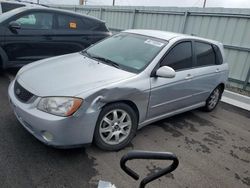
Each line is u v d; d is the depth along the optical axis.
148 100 3.48
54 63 3.71
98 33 6.92
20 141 3.20
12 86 3.40
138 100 3.33
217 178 3.07
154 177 1.52
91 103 2.85
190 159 3.38
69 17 6.45
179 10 8.70
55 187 2.53
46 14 6.07
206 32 8.02
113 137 3.26
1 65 5.69
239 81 7.28
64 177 2.68
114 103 3.12
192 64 4.30
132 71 3.45
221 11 7.54
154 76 3.52
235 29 7.28
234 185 2.99
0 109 4.03
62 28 6.33
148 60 3.61
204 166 3.27
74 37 6.50
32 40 5.86
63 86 2.92
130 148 3.41
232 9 7.27
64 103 2.74
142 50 3.85
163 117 3.98
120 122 3.26
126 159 1.49
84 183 2.63
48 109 2.76
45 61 3.88
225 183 3.00
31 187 2.49
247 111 5.65
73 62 3.74
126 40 4.23
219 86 5.18
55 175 2.69
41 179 2.61
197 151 3.61
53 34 6.15
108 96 2.97
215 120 4.88
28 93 2.96
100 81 3.07
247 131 4.57
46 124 2.72
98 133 3.06
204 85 4.59
